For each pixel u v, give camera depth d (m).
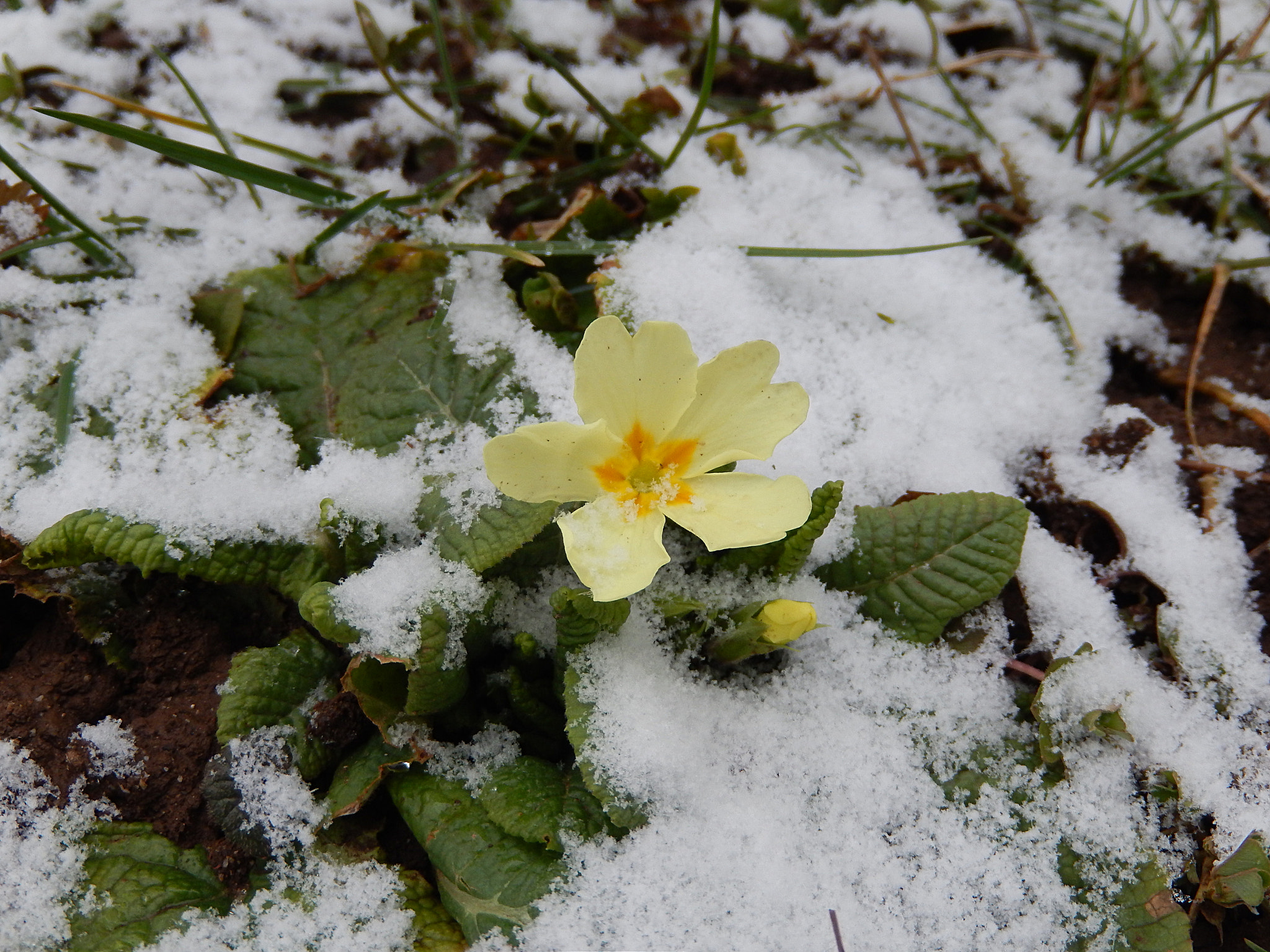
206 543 0.19
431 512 0.19
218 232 0.22
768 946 0.18
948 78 0.25
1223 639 0.20
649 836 0.18
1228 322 0.23
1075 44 0.27
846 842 0.18
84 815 0.18
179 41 0.25
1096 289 0.23
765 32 0.27
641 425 0.18
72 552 0.19
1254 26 0.27
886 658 0.19
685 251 0.22
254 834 0.18
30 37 0.25
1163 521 0.21
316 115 0.25
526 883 0.18
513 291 0.22
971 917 0.18
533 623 0.19
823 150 0.25
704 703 0.19
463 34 0.26
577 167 0.24
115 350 0.20
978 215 0.24
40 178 0.23
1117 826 0.19
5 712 0.19
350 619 0.18
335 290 0.21
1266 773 0.19
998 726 0.19
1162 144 0.24
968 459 0.21
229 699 0.19
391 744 0.18
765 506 0.17
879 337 0.22
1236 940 0.19
